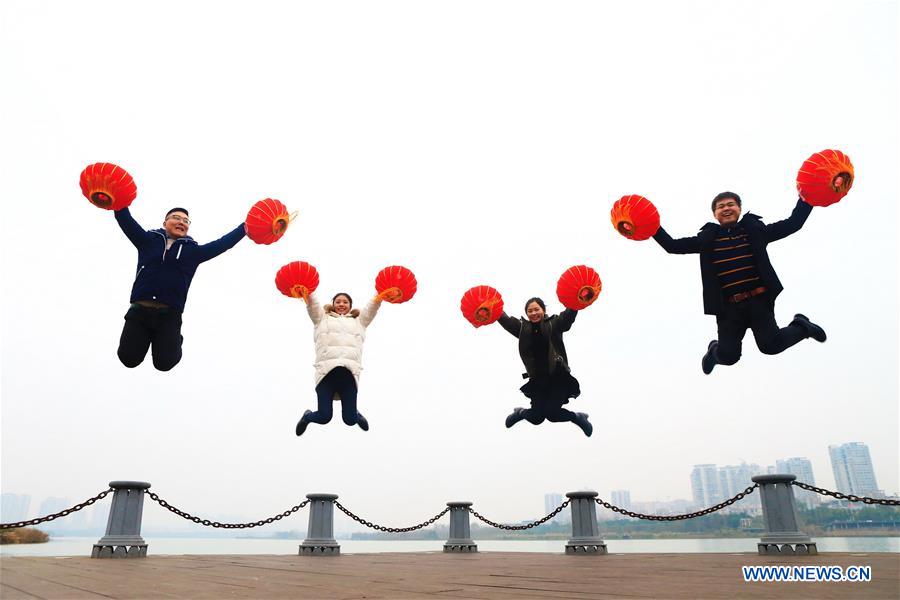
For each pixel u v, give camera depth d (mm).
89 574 4859
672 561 6234
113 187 5195
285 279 6906
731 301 5648
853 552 6812
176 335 5660
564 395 7238
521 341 7219
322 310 7316
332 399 7035
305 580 4289
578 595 3148
